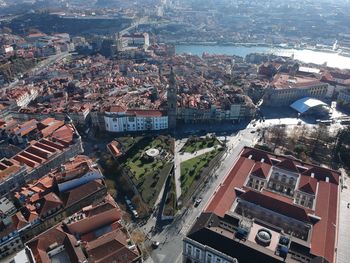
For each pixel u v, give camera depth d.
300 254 134.62
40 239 153.62
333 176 186.50
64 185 195.00
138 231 182.00
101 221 167.00
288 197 174.25
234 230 147.38
